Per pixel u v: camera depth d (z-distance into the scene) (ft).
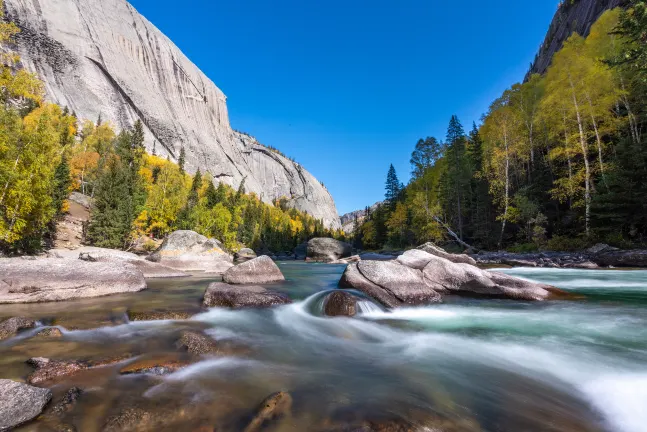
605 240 65.87
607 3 168.55
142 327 21.70
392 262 34.68
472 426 10.46
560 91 77.05
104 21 412.98
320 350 18.61
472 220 121.08
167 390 12.45
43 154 56.44
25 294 29.12
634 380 14.29
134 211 109.70
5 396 10.27
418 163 176.14
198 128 513.86
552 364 16.21
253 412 10.85
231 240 136.56
